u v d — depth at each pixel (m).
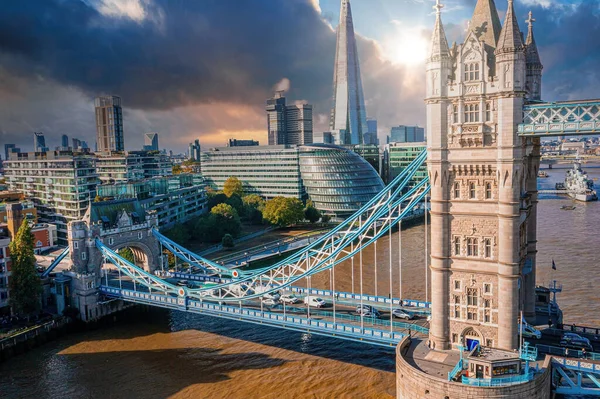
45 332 121.31
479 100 75.25
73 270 134.50
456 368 71.06
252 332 120.00
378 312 103.38
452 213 78.75
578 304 119.44
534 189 88.94
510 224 74.00
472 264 77.94
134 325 130.38
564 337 81.31
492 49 76.62
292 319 98.25
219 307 109.75
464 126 76.62
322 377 95.44
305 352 107.06
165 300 120.12
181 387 95.12
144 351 112.88
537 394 68.62
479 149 75.88
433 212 79.56
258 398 89.38
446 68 77.38
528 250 90.19
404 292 137.75
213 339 117.06
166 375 100.31
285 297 116.56
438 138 77.94
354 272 162.62
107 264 162.62
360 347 108.12
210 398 90.56
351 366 99.38
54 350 116.12
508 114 73.19
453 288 79.81
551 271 145.88
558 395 80.69
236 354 107.94
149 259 152.00
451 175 78.44
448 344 80.88
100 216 140.38
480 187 76.81
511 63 72.50
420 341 85.06
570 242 181.75
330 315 103.25
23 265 127.56
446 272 79.81
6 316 129.62
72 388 96.88
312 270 101.19
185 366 103.75
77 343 120.12
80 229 134.00
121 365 106.12
